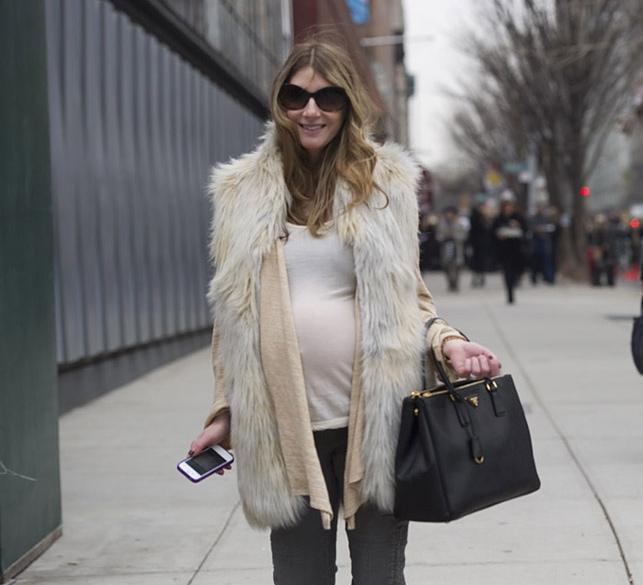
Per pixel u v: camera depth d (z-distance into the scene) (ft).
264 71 94.99
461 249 134.21
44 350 24.56
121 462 33.12
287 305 13.84
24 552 23.11
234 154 77.20
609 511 26.25
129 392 47.60
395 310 13.85
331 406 13.88
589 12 122.62
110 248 47.55
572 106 132.87
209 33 68.54
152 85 55.57
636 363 28.78
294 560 14.39
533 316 80.94
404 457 13.64
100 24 47.67
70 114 42.78
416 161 14.55
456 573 22.13
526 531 24.86
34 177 23.95
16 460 22.66
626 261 161.27
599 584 21.26
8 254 22.17
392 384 13.75
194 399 44.98
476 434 13.51
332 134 14.17
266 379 13.93
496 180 222.07
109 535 25.59
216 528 26.05
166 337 57.57
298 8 120.16
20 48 23.31
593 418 38.01
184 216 61.93
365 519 14.24
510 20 128.26
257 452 13.99
